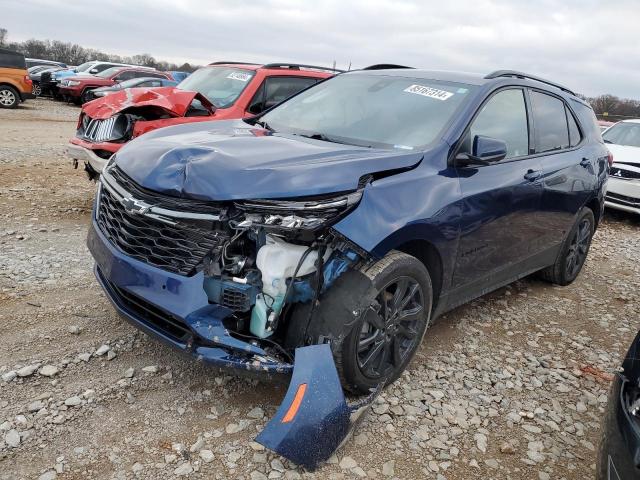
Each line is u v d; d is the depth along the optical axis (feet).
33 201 22.82
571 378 12.75
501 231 13.42
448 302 12.55
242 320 9.30
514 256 14.67
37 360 10.97
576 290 18.98
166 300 9.24
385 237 9.70
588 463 9.87
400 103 13.35
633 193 30.91
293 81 25.52
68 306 13.37
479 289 13.76
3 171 27.91
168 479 8.37
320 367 8.82
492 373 12.52
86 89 72.64
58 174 28.50
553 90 16.96
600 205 19.08
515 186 13.52
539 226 15.42
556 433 10.62
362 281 9.59
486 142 11.89
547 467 9.64
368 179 10.07
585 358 13.89
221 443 9.20
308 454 8.43
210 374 11.05
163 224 9.41
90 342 11.82
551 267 18.33
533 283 19.19
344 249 9.47
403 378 11.76
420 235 10.61
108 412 9.70
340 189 9.43
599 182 18.43
